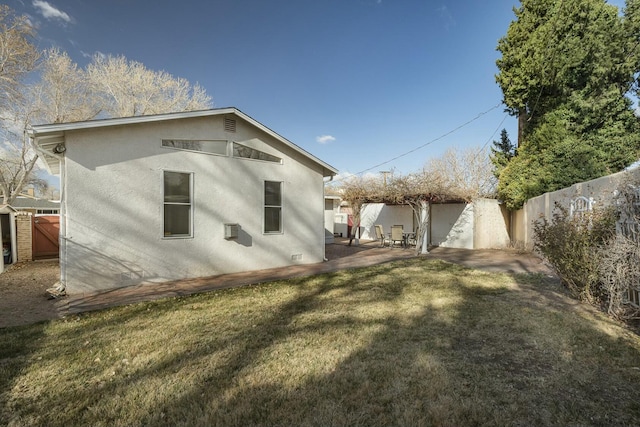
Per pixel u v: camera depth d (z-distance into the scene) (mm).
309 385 2668
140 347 3463
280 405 2396
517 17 12430
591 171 10641
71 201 5828
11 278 7281
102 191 6148
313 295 5742
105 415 2297
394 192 12312
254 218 8461
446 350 3334
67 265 5801
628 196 4262
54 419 2252
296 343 3535
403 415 2266
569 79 11039
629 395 2475
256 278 7398
